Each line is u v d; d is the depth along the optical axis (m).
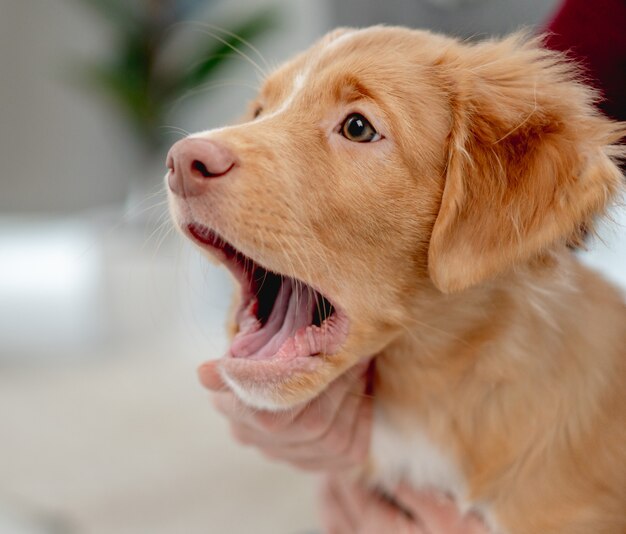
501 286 0.46
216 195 0.43
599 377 0.47
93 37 1.23
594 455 0.47
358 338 0.46
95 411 0.99
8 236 1.64
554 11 0.60
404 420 0.49
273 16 1.29
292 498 0.79
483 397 0.47
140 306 1.23
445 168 0.46
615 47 0.52
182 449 0.89
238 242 0.43
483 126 0.45
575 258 0.49
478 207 0.44
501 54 0.48
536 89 0.46
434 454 0.49
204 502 0.78
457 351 0.47
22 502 0.77
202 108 1.40
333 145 0.46
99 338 1.24
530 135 0.45
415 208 0.45
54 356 1.17
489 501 0.48
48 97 1.15
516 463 0.47
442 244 0.44
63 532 0.73
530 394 0.47
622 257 0.53
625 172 0.46
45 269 1.53
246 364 0.45
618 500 0.47
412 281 0.46
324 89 0.46
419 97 0.46
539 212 0.44
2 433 0.93
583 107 0.46
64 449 0.89
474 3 0.68
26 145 1.15
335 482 0.54
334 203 0.45
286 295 0.48
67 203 1.19
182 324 1.19
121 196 1.26
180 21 1.27
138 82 1.24
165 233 0.51
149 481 0.82
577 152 0.44
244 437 0.50
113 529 0.74
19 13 1.12
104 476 0.83
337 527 0.53
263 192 0.44
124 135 1.26
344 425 0.49
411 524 0.50
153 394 1.04
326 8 0.82
